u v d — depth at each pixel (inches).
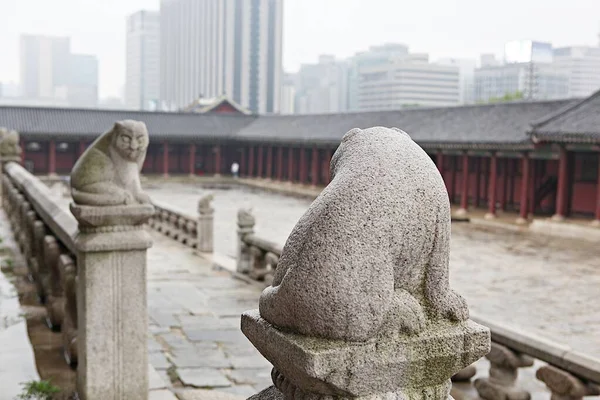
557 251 1198.3
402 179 106.3
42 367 284.7
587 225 1391.5
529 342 246.8
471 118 1806.1
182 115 2893.7
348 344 101.4
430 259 110.3
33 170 2568.9
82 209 221.6
